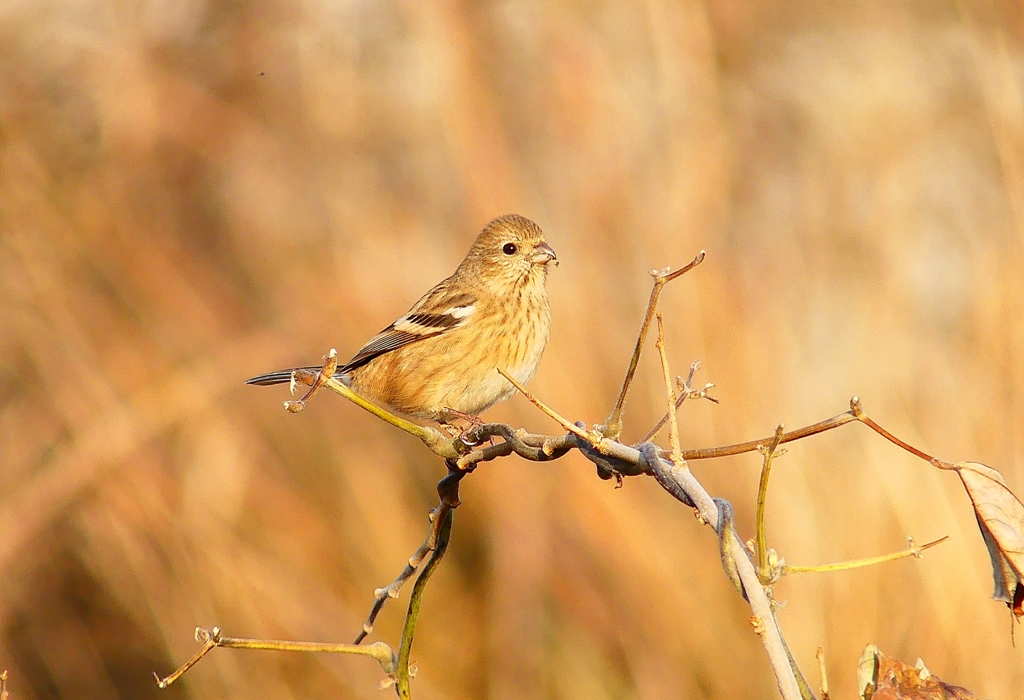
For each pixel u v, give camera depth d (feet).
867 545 31.99
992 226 41.70
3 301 40.96
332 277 42.96
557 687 33.83
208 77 48.88
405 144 46.01
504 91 42.96
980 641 30.07
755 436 34.14
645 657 32.53
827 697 11.24
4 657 36.63
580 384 35.37
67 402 39.34
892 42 48.08
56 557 37.96
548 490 35.68
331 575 37.47
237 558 36.86
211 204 47.29
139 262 43.83
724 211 39.09
